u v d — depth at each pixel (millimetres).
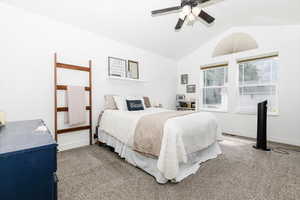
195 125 1965
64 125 2686
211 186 1602
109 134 2600
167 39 3725
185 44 4109
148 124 1869
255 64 3523
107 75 3271
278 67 3119
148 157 1850
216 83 4195
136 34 3305
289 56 2990
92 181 1692
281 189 1544
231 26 3684
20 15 2240
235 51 3775
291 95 2982
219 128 2541
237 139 3361
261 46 3328
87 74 2977
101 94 3189
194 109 4465
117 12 2598
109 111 2744
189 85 4688
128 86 3688
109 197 1429
